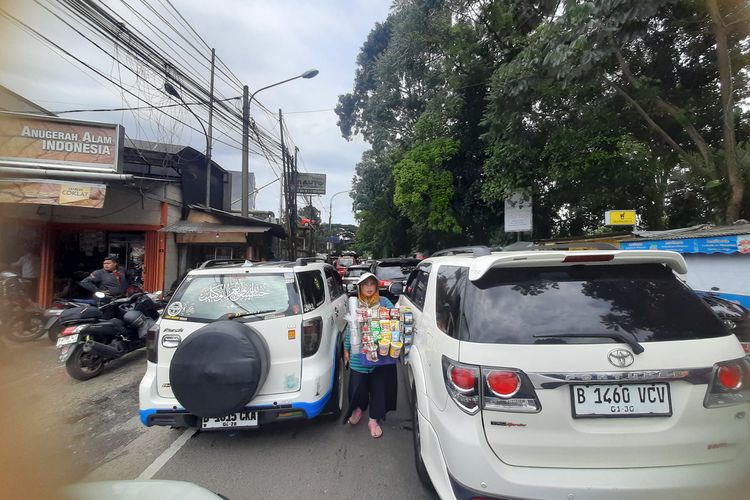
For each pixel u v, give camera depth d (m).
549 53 8.34
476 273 2.45
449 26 14.61
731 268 6.26
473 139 15.52
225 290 3.84
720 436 2.06
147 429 4.21
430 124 15.67
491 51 14.13
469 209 15.85
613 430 2.04
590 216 14.64
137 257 12.95
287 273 3.93
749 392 2.14
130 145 13.20
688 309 2.31
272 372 3.63
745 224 6.98
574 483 1.99
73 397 5.27
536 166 12.11
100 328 6.16
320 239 52.59
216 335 3.30
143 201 12.78
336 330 4.62
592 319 2.22
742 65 9.91
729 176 8.45
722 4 8.99
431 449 2.54
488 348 2.19
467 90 14.76
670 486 1.98
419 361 3.10
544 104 11.30
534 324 2.23
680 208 13.03
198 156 15.56
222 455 3.59
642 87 9.55
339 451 3.64
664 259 2.42
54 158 8.48
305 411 3.59
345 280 12.43
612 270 2.46
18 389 5.60
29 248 11.40
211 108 10.69
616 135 11.18
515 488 2.02
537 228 15.38
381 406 3.91
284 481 3.15
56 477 3.19
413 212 16.92
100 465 3.43
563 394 2.08
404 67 16.33
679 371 2.07
